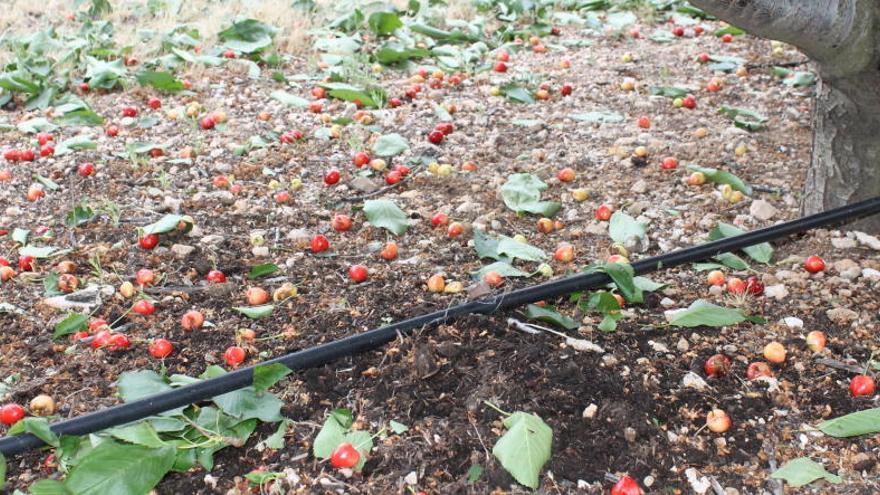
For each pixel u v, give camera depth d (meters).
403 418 0.93
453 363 0.99
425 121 1.76
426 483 0.86
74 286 1.16
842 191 1.30
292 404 0.95
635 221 1.30
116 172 1.52
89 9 2.53
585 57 2.27
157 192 1.45
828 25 1.11
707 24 2.61
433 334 1.03
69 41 2.21
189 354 1.04
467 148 1.64
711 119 1.79
